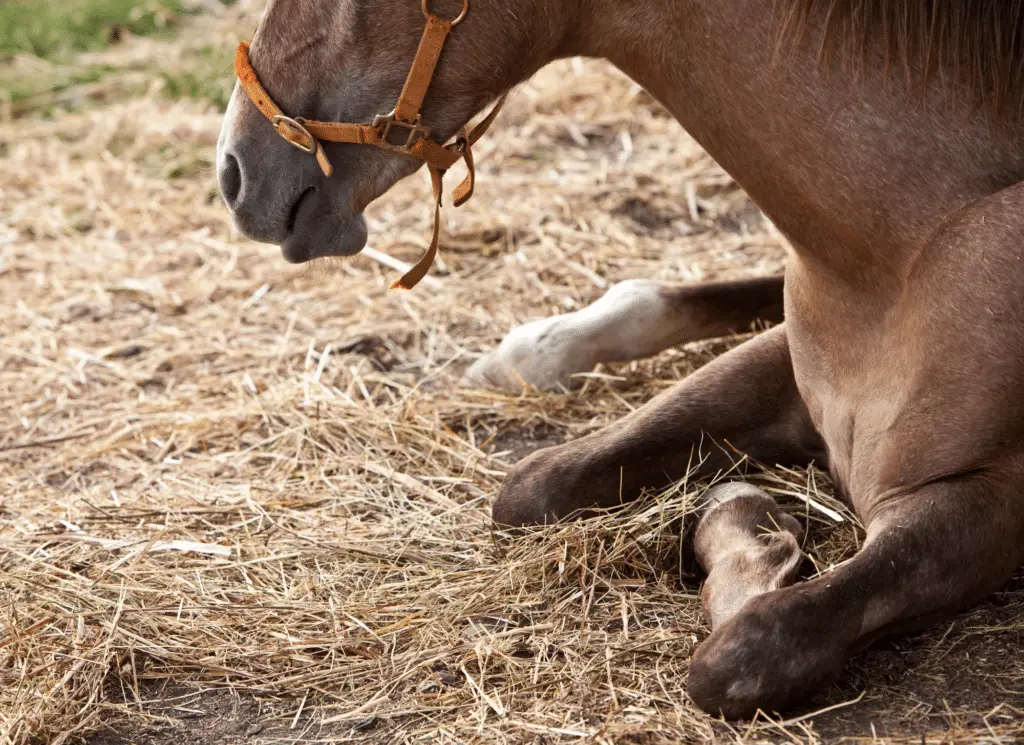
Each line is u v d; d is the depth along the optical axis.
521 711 1.94
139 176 5.07
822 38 1.90
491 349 3.49
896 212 1.97
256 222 2.20
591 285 3.80
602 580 2.27
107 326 3.84
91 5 7.25
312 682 2.10
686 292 3.17
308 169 2.16
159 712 2.06
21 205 4.85
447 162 2.15
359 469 2.89
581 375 3.15
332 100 2.10
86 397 3.40
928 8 1.89
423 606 2.26
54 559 2.51
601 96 5.41
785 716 1.85
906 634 1.99
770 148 2.00
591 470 2.41
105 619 2.27
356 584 2.36
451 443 2.99
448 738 1.89
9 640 2.22
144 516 2.71
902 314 2.02
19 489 2.93
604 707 1.92
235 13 7.11
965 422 1.94
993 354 1.90
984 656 1.95
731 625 1.80
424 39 2.02
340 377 3.38
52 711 2.02
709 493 2.37
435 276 3.99
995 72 1.91
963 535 1.89
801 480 2.53
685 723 1.84
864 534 2.33
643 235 4.18
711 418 2.48
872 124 1.94
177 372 3.51
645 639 2.08
